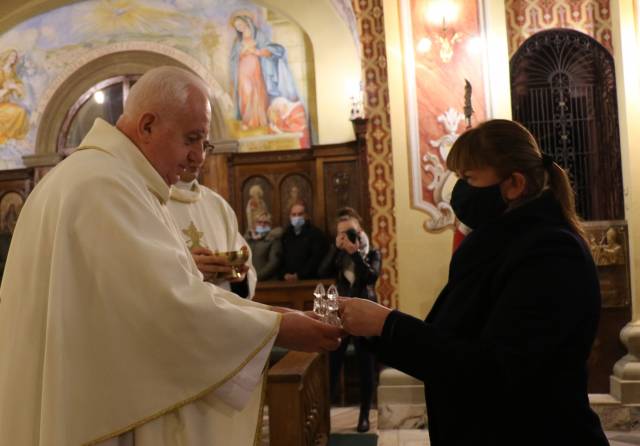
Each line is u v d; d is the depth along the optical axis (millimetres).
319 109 8664
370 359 5316
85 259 1628
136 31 9289
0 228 9375
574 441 1498
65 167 1762
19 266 1714
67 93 9422
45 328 1635
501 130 1695
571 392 1520
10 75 9508
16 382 1624
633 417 5180
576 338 1482
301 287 6715
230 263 2498
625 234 5574
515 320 1482
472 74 5566
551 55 6297
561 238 1560
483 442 1544
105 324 1604
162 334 1600
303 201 8734
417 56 5609
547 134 6266
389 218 7039
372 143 7109
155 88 1855
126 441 1639
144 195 1764
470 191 1748
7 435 1604
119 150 1815
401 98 5602
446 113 5559
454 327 1652
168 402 1603
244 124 9016
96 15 9359
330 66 8617
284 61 8961
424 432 5148
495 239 1681
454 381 1509
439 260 5488
